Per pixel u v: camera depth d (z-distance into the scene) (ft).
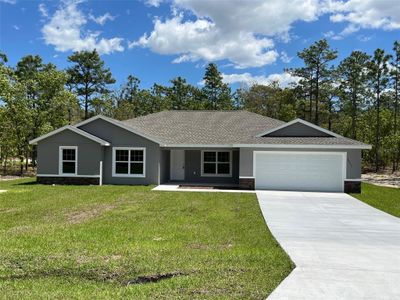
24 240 27.37
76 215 39.06
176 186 69.31
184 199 52.24
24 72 141.69
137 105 179.83
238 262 22.30
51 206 44.65
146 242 27.22
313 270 20.75
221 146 71.05
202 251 24.89
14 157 99.76
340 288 17.97
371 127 136.26
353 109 148.15
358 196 59.31
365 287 18.15
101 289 18.16
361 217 40.11
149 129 81.92
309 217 39.70
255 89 189.78
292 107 157.58
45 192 57.88
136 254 23.82
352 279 19.30
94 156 70.59
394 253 24.89
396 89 139.54
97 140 69.82
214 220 36.86
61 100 106.22
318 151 65.92
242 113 91.71
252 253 24.35
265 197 55.93
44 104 104.12
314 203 50.55
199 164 78.48
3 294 17.34
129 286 18.56
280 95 172.24
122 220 36.35
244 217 38.83
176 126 83.76
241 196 56.65
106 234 29.81
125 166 72.13
